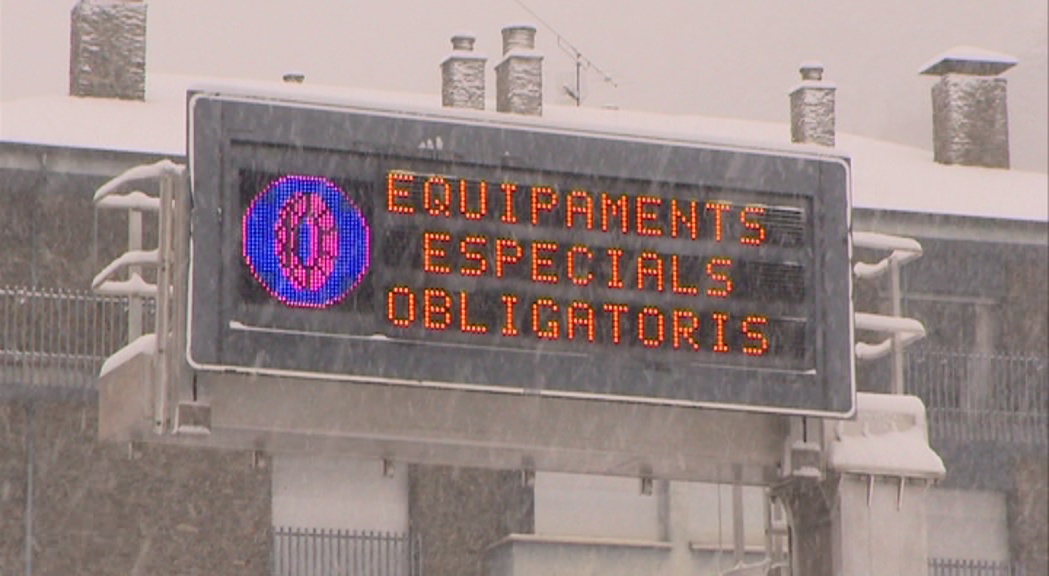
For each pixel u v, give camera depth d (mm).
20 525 114375
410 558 120312
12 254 116812
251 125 69750
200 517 117500
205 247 68750
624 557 121875
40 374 115000
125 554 115875
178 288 69750
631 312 73062
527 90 136125
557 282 72375
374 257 70438
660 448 76000
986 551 130375
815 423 77375
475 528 121750
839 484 78000
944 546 129750
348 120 70812
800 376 74812
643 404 74688
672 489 124250
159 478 117125
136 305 75938
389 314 70312
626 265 73375
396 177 71125
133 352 72000
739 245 74812
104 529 115688
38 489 114938
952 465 130750
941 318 133000
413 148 71500
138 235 75562
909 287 132625
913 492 78750
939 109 144500
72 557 115000
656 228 73938
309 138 70312
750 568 86125
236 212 69188
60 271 117250
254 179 69562
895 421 79188
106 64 126000
